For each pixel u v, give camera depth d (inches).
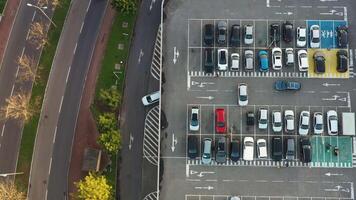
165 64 3917.3
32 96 4133.9
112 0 3996.1
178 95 3882.9
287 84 3823.8
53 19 4222.4
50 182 4042.8
